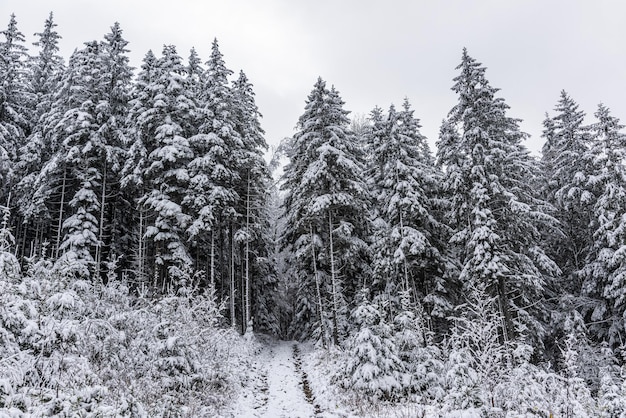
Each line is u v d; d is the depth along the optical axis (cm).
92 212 2477
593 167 2294
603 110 2150
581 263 2458
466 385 961
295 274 2828
